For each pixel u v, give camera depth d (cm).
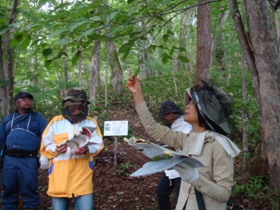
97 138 371
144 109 255
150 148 207
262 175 509
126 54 298
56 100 871
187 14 1439
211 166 215
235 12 468
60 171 354
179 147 250
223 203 220
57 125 368
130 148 808
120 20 260
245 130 622
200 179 196
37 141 446
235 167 623
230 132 226
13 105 542
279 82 449
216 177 211
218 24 1259
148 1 297
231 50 1149
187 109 230
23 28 243
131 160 726
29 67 1155
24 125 438
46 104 926
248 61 468
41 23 246
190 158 188
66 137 361
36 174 443
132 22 278
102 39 289
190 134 233
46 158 389
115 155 677
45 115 870
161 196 419
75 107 366
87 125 371
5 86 530
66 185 350
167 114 397
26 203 438
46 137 365
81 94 371
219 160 212
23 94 443
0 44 512
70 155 355
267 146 468
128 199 539
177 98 1239
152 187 584
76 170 358
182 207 230
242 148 655
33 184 436
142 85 1519
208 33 870
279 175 459
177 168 195
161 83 1512
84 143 345
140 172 188
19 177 431
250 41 462
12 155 431
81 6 239
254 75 469
